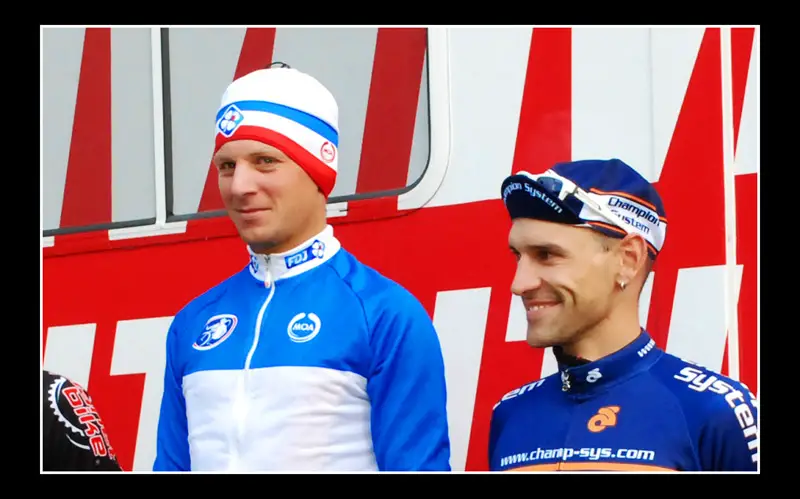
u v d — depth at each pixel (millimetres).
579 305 5273
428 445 5438
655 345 5414
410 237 6102
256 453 5445
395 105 6227
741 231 5543
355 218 6195
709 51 5656
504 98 5996
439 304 6027
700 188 5609
